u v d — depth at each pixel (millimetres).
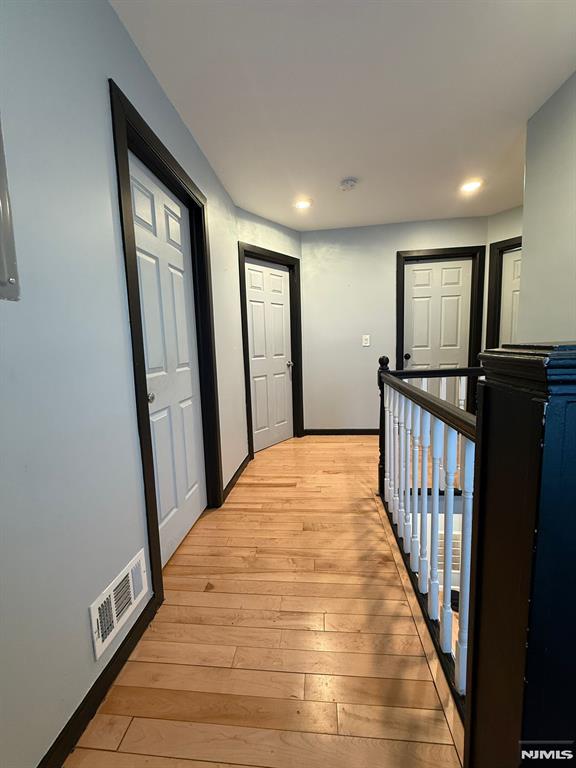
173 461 1779
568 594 499
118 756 885
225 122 1781
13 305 757
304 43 1313
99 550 1049
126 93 1234
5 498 731
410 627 1262
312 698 1015
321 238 3650
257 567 1629
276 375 3590
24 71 800
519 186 2660
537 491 482
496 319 3426
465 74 1505
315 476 2742
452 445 985
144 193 1517
